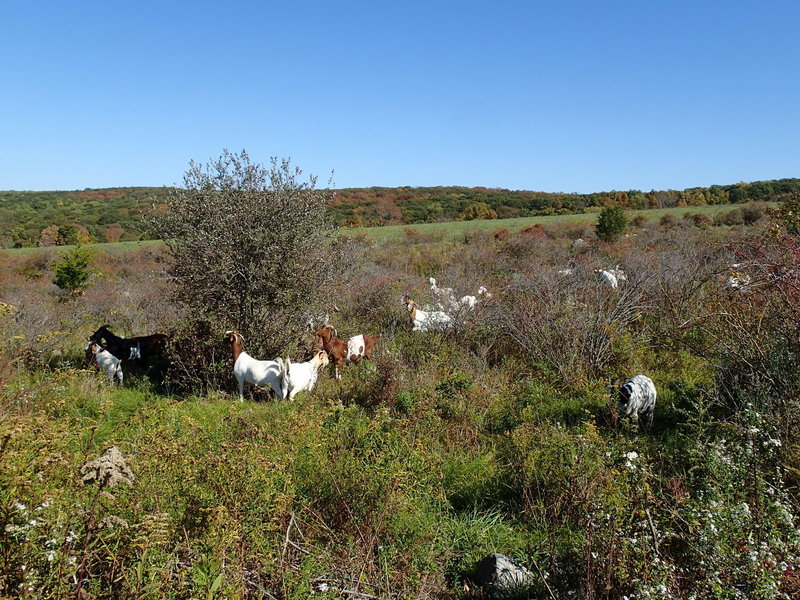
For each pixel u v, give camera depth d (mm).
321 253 9188
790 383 5746
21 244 45438
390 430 5477
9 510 2668
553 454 5066
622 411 6488
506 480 5477
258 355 8695
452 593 3975
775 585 3166
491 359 9875
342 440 4965
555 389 8023
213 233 8523
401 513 4398
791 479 4680
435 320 11062
